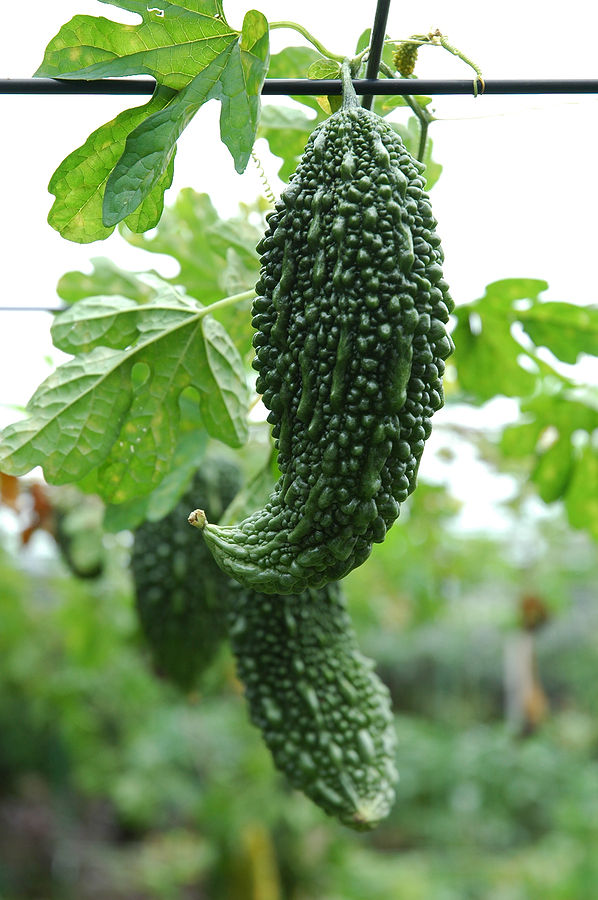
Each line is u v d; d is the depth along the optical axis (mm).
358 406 1171
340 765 1762
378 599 7238
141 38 1455
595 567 7930
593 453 3195
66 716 7309
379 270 1176
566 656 12156
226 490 2520
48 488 3605
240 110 1402
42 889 8188
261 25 1384
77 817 9609
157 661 2523
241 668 1885
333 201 1204
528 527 6719
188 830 9320
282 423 1254
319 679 1815
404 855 9609
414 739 11484
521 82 1454
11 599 5816
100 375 1915
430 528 5234
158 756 8469
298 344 1221
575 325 2535
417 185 1237
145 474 1999
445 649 12414
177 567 2375
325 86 1426
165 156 1448
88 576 3434
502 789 10289
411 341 1178
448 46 1486
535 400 3133
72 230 1628
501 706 12945
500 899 8125
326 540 1207
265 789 7121
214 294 2781
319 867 7461
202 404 2010
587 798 9172
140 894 8188
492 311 2561
